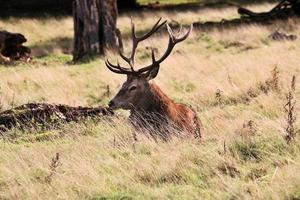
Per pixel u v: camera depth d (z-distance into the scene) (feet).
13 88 114.21
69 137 71.97
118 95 73.67
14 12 250.16
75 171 58.08
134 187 54.49
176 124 72.08
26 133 75.31
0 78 121.29
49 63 154.92
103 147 66.33
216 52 148.56
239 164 58.39
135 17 238.48
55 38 207.82
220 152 61.26
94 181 56.03
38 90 113.19
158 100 72.84
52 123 77.51
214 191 52.60
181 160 59.11
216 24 200.64
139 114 73.00
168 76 118.21
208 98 95.61
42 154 63.77
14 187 54.80
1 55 149.48
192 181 55.42
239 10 202.90
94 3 160.04
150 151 64.75
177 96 102.42
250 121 67.26
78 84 116.88
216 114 82.12
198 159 59.52
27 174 58.65
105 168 59.47
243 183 53.26
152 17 236.43
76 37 161.89
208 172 56.80
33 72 124.26
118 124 74.23
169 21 226.58
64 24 227.40
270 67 112.16
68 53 180.14
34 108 79.41
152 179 56.29
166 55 73.82
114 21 161.27
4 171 59.41
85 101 104.73
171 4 273.33
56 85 116.06
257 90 95.30
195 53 147.84
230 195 51.08
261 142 62.44
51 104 79.87
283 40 154.40
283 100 81.82
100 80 118.93
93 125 75.77
